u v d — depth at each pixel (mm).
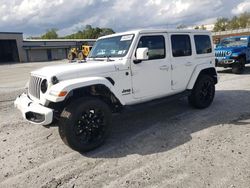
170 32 5699
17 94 10141
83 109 4191
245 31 51531
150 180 3395
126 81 4930
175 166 3717
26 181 3562
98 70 4574
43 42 52562
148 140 4738
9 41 50469
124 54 4992
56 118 4270
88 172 3717
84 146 4273
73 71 4363
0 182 3570
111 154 4254
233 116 5816
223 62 12578
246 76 11586
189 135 4848
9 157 4320
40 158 4238
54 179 3570
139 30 5148
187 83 6141
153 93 5438
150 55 5285
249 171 3461
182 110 6500
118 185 3330
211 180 3301
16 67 30734
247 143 4336
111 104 4840
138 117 6105
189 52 6133
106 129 4516
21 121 6289
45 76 4301
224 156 3918
